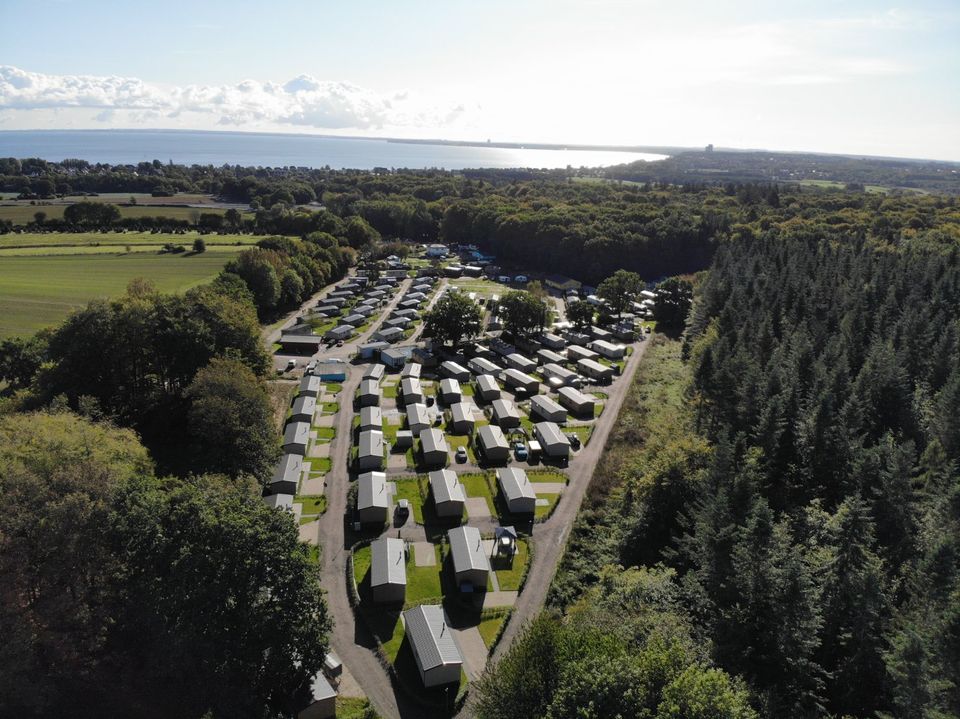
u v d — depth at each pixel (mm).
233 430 97125
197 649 54375
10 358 123938
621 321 197875
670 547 77812
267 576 58625
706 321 168250
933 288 150500
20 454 61125
